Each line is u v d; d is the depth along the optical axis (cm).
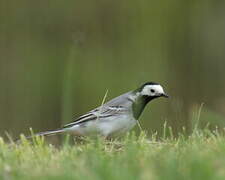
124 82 2312
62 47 2472
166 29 2492
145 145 890
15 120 2216
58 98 2305
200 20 2483
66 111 1227
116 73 2369
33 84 2345
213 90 2386
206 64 2436
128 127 1134
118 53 2470
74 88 2247
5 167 764
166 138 1012
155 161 768
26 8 2512
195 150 819
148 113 1959
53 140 1126
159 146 899
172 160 738
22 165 803
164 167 723
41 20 2511
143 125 1928
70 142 1102
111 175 694
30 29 2502
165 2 2498
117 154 848
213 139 913
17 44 2472
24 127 2205
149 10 2519
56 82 2355
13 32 2495
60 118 2264
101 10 2531
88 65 2378
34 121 2230
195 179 687
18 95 2302
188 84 2402
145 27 2511
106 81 2314
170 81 2388
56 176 707
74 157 828
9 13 2506
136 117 1136
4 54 2448
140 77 2352
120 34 2516
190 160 744
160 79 2373
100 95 2248
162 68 2408
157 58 2433
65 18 2512
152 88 1127
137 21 2527
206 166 700
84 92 2261
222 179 678
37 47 2477
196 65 2430
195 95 2381
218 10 2481
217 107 1766
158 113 1958
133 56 2464
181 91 2389
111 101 1123
